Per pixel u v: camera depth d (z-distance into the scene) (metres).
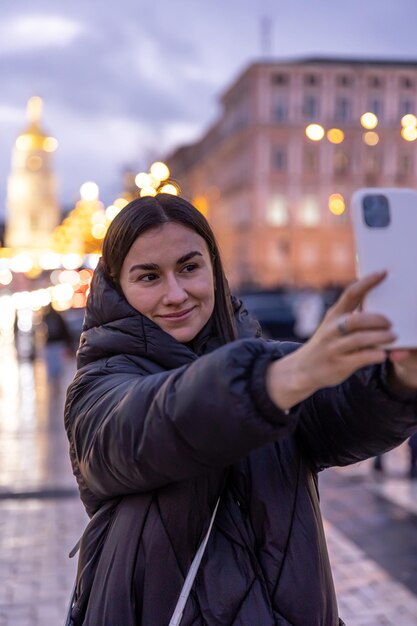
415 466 7.10
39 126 94.50
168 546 1.47
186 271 1.60
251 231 58.22
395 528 5.64
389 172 38.47
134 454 1.35
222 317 1.68
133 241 1.57
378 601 4.36
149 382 1.37
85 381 1.55
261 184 57.81
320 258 58.66
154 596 1.46
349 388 1.53
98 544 1.56
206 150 75.31
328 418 1.58
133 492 1.48
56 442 9.17
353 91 45.44
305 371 1.14
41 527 5.79
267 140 57.59
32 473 7.46
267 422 1.20
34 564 5.01
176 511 1.47
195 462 1.29
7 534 5.62
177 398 1.26
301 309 13.53
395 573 4.77
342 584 4.60
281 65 56.69
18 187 92.12
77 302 28.59
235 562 1.49
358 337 1.08
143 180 13.52
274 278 58.22
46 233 92.06
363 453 1.58
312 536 1.54
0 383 16.61
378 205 1.19
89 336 1.61
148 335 1.56
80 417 1.49
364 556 5.07
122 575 1.47
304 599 1.49
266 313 20.36
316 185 58.09
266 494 1.53
